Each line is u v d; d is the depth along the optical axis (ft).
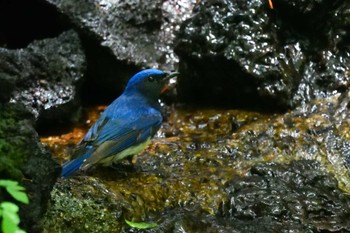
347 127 41.93
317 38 47.16
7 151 27.76
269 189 36.24
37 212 28.35
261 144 41.06
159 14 50.24
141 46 48.80
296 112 44.50
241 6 46.42
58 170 30.12
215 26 46.11
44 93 44.57
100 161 37.22
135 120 38.01
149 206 35.06
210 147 41.16
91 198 33.14
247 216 34.63
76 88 45.60
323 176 37.50
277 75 45.19
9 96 28.99
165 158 39.96
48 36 49.93
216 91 46.55
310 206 34.99
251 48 45.50
